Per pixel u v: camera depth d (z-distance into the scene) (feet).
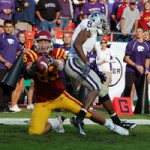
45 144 54.49
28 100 96.53
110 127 62.95
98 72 63.87
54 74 60.03
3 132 62.39
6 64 92.89
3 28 97.25
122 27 115.55
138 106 96.37
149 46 98.84
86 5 115.03
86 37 62.95
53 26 110.63
